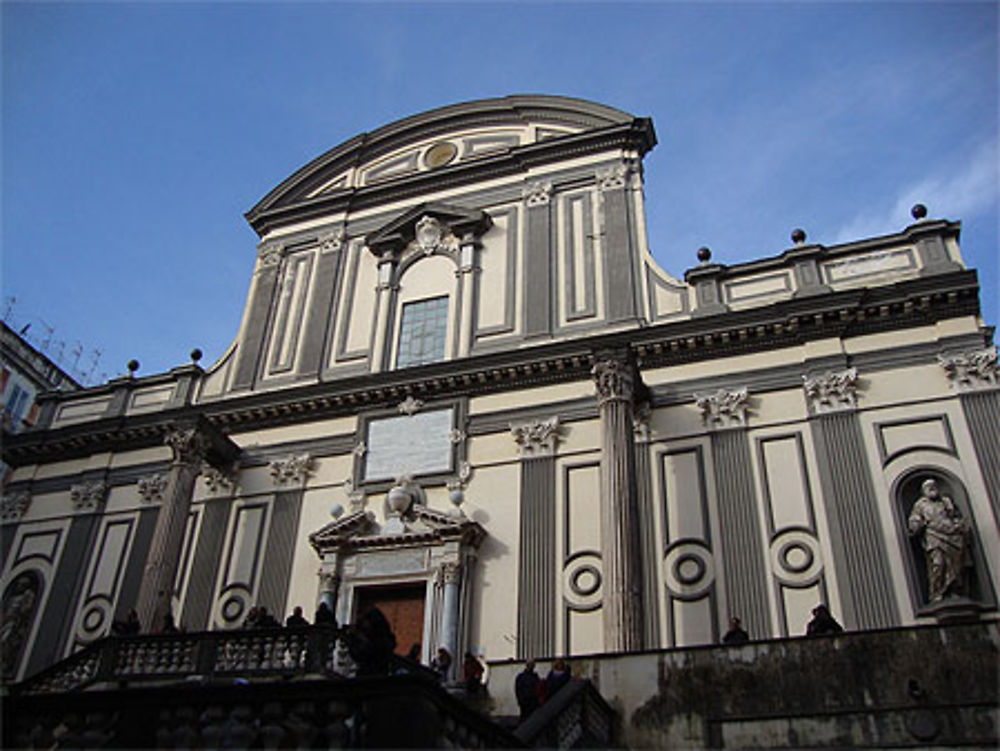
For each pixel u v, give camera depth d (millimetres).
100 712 7988
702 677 11305
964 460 15484
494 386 19641
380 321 22047
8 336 32719
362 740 6965
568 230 21594
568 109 23625
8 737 8078
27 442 23078
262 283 24406
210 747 7406
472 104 24719
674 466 17391
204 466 20938
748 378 17828
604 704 11344
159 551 18391
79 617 20094
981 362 16172
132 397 23578
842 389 16891
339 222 24656
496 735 7941
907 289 17047
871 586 14891
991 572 14336
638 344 18688
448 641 16609
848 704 10492
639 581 14977
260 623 14016
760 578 15703
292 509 19797
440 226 22844
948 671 10250
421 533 17859
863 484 15852
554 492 17922
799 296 18234
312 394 20859
